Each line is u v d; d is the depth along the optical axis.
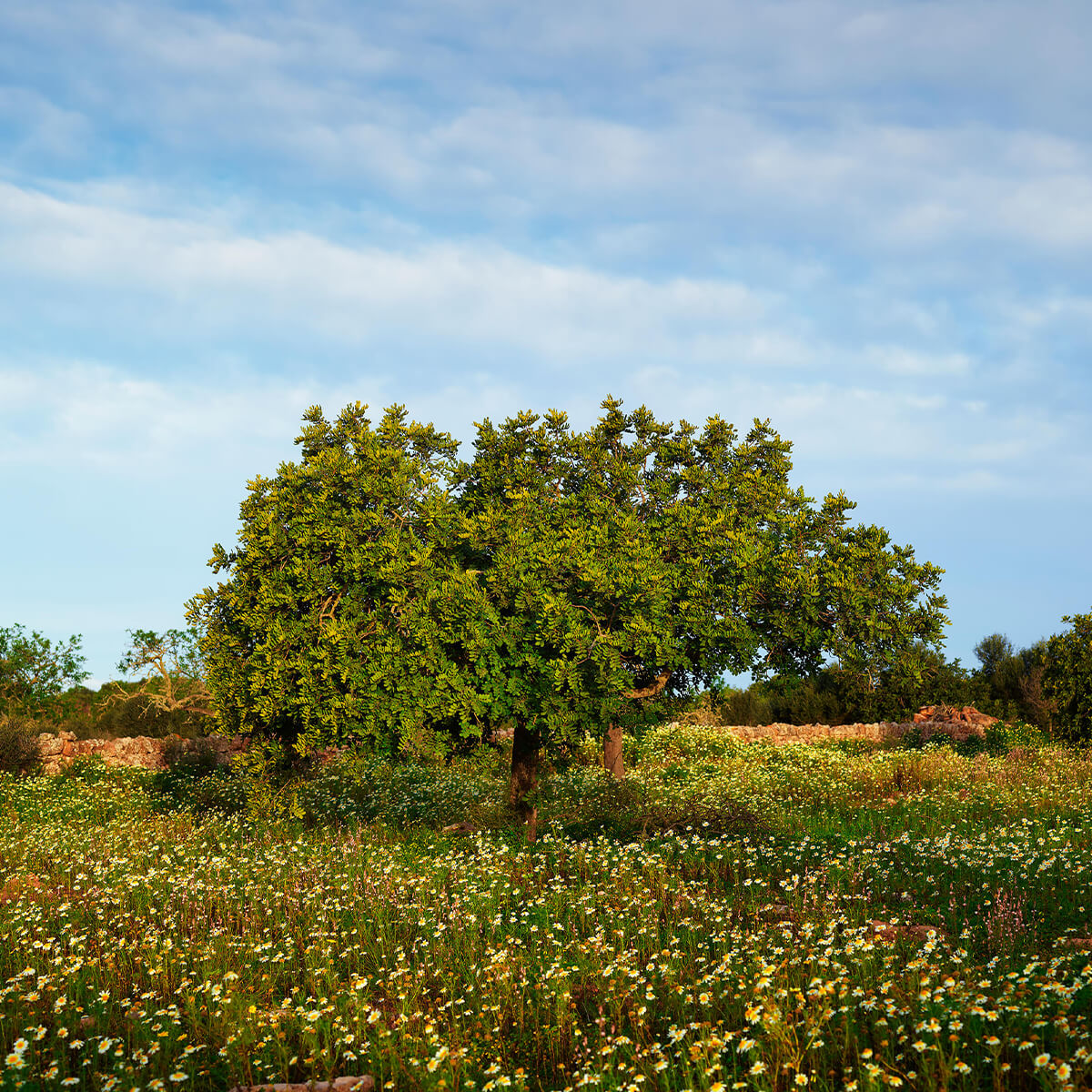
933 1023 4.93
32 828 15.40
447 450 15.23
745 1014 5.70
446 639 12.89
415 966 7.89
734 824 13.08
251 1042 6.28
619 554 13.59
